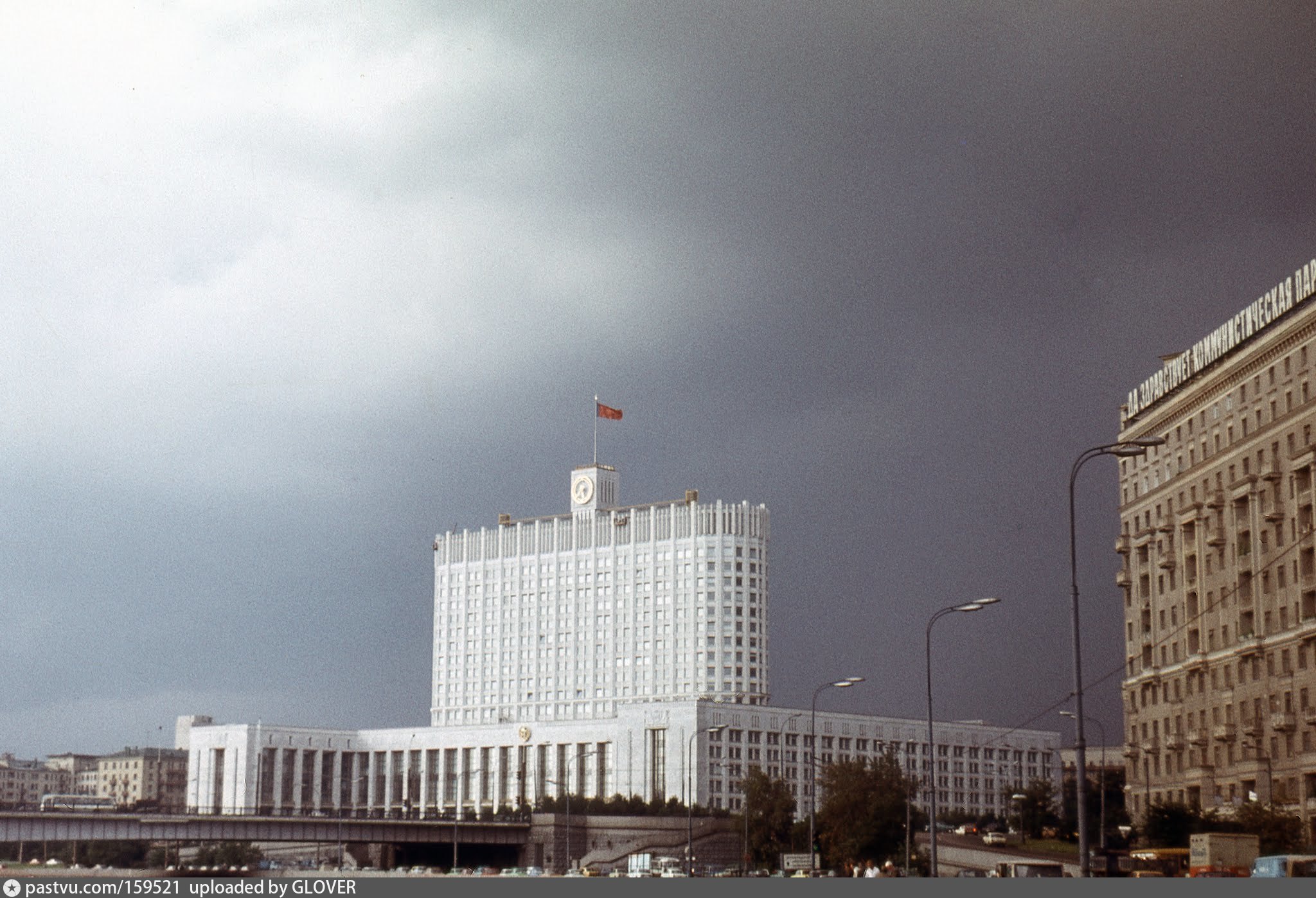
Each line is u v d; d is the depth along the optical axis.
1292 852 122.69
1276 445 148.12
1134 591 183.75
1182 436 172.50
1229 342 161.25
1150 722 177.00
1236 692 153.62
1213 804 156.88
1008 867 128.12
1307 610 140.00
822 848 169.62
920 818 175.50
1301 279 145.25
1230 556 157.00
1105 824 153.12
